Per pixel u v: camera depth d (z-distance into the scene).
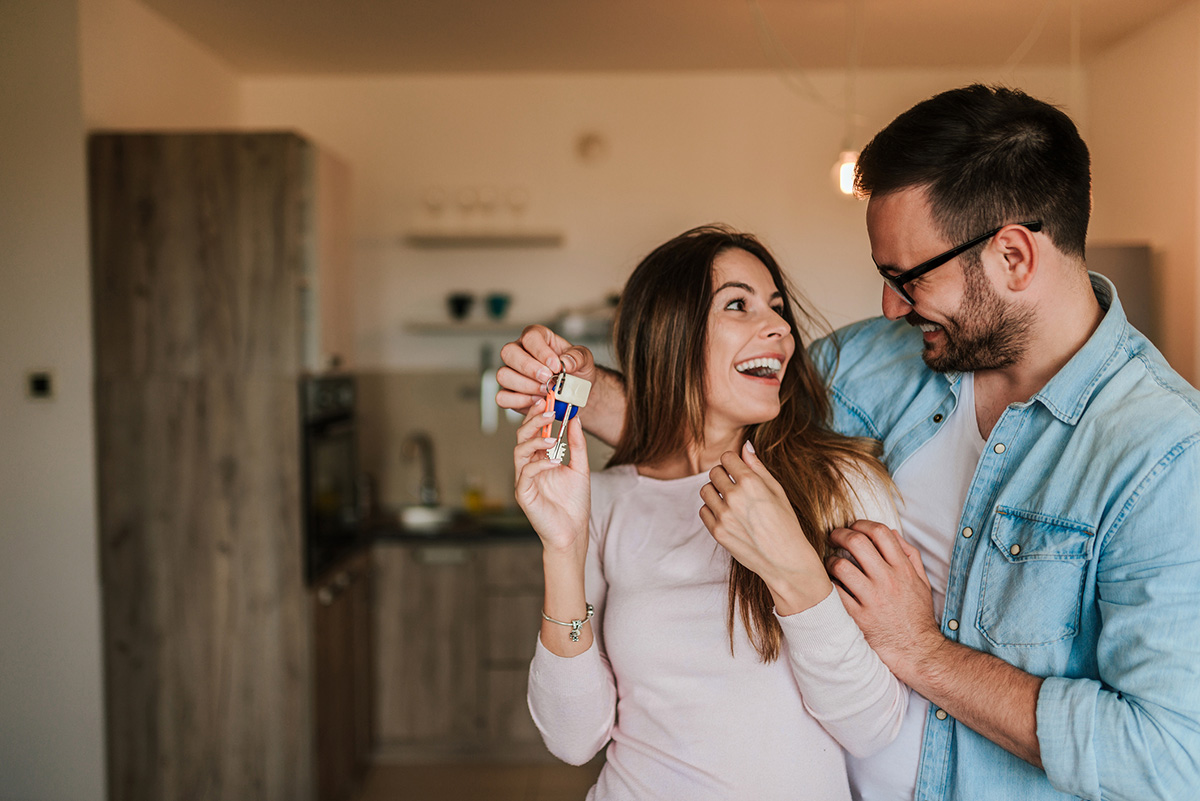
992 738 1.00
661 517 1.26
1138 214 3.73
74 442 2.89
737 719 1.10
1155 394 0.97
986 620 1.06
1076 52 3.90
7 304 2.89
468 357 4.38
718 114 4.28
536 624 3.75
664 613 1.16
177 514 2.95
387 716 3.76
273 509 2.97
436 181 4.34
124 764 2.97
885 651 1.06
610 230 4.32
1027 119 1.00
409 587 3.74
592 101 4.30
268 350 2.94
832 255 4.27
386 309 4.38
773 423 1.29
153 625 2.96
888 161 1.06
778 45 3.83
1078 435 1.01
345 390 3.44
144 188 2.91
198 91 3.77
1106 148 3.96
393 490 4.39
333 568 3.26
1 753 2.93
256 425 2.95
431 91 4.31
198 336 2.93
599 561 1.31
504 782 3.56
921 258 1.06
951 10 3.38
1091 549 0.97
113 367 2.93
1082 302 1.05
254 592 2.97
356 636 3.54
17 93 2.86
